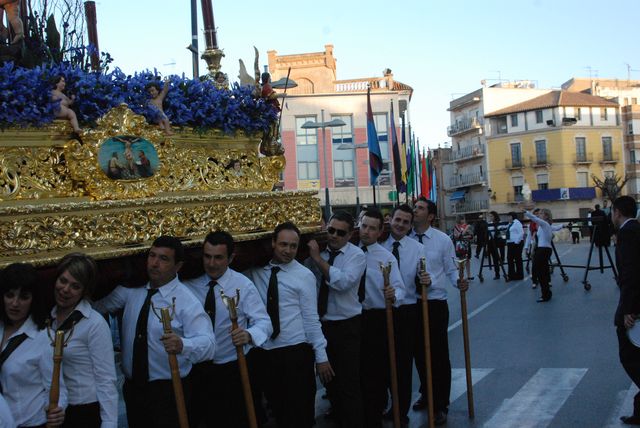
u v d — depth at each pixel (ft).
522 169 218.38
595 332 33.45
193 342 13.99
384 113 129.39
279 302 17.49
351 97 129.59
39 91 14.40
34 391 12.44
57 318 13.03
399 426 19.70
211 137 18.43
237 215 17.60
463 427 20.53
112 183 15.72
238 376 16.53
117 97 16.11
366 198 129.18
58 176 15.10
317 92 132.57
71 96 15.28
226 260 16.03
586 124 213.25
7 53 16.22
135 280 15.29
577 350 29.60
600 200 209.87
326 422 21.63
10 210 13.12
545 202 213.25
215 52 20.56
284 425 17.58
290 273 17.75
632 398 22.33
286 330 17.43
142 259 15.17
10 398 12.27
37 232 13.57
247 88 19.26
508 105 226.17
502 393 23.86
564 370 26.27
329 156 130.00
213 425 16.74
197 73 23.85
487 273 70.18
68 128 15.16
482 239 67.87
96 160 15.33
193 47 23.82
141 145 16.24
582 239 134.21
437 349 21.91
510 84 239.91
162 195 16.74
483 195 229.86
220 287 16.22
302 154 130.00
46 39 18.16
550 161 213.05
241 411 16.69
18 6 16.94
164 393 14.57
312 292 17.80
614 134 215.72
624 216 20.47
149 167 16.42
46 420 11.99
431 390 19.61
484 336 34.42
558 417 20.92
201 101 17.87
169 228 15.94
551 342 31.68
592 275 60.13
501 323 37.93
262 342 15.34
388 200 128.47
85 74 15.92
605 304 42.47
